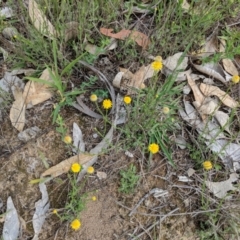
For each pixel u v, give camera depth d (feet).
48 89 1.40
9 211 1.26
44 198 1.29
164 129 1.39
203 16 1.48
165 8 1.53
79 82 1.44
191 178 1.37
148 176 1.36
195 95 1.46
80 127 1.38
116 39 1.49
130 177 1.33
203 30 1.51
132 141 1.37
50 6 1.46
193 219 1.34
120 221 1.30
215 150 1.40
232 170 1.39
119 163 1.36
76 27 1.45
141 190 1.34
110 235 1.28
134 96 1.41
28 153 1.34
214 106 1.45
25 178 1.31
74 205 1.27
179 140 1.41
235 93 1.51
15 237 1.24
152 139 1.38
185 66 1.49
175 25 1.48
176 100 1.43
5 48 1.45
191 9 1.52
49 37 1.40
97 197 1.31
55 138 1.36
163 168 1.38
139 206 1.32
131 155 1.37
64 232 1.26
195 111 1.45
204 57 1.52
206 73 1.51
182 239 1.31
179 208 1.34
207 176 1.38
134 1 1.54
